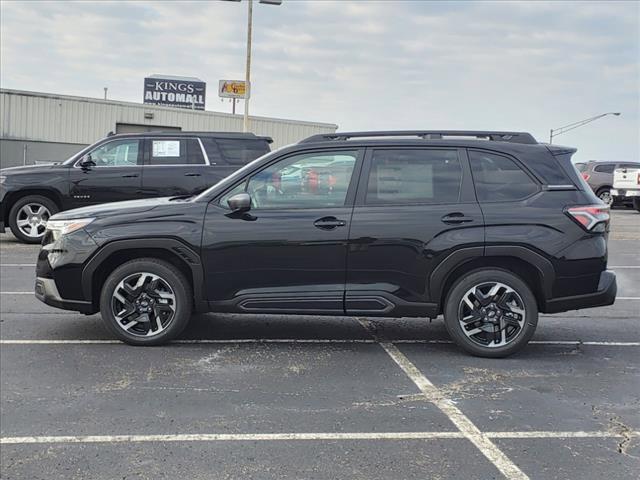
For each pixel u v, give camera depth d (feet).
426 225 17.30
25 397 14.52
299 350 18.45
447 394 15.05
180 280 17.97
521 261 17.52
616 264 36.83
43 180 37.45
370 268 17.46
